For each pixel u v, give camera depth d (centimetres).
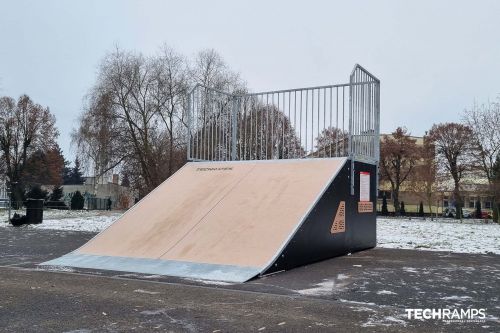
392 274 766
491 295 611
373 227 1158
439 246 1210
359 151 1083
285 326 470
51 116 5731
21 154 5409
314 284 683
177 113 3094
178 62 3147
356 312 525
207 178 1103
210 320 493
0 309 539
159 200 1062
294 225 838
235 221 891
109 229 994
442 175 4528
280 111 1235
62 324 479
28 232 1600
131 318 501
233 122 1295
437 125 4859
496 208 3444
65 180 8256
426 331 454
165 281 712
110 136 2980
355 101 1079
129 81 3042
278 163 1073
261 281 705
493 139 3528
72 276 758
